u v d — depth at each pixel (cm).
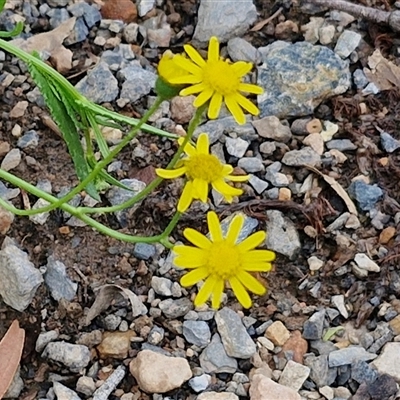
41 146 21
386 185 21
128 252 20
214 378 18
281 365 19
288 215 21
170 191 21
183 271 20
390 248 20
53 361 18
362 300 20
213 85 15
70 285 19
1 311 19
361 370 18
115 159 21
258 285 15
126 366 18
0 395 17
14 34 19
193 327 19
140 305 19
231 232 15
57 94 19
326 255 20
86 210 17
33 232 20
